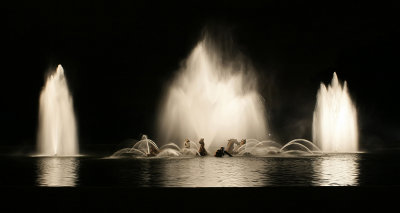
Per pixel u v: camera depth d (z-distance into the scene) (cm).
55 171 1491
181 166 1648
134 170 1505
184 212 812
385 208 814
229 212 809
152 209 828
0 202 871
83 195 903
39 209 832
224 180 1202
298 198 872
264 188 934
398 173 1355
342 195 884
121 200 870
